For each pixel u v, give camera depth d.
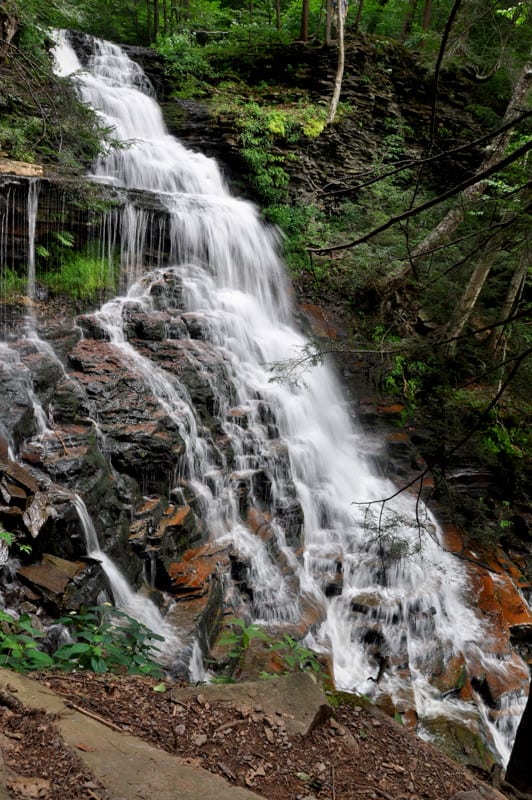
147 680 3.66
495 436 12.92
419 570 9.96
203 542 8.36
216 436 9.90
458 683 8.52
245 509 9.34
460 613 10.02
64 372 8.53
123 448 7.98
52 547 6.23
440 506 12.27
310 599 8.72
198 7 27.80
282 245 16.08
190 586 7.39
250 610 7.97
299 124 17.92
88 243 11.45
